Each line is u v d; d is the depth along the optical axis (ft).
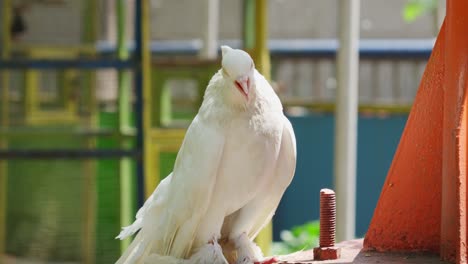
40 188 35.35
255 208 16.51
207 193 15.49
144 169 31.53
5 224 35.81
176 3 57.16
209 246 16.06
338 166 29.84
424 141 16.06
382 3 57.00
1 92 36.65
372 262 15.74
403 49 43.83
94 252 34.99
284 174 16.24
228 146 15.49
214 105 15.64
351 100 29.73
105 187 34.71
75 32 38.65
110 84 40.11
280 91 42.73
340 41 29.73
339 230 29.71
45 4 37.76
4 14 35.94
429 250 16.37
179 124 34.96
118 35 37.01
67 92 37.45
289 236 33.12
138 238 16.92
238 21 57.00
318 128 41.37
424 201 16.24
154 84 33.88
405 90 47.34
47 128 35.88
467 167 14.56
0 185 35.50
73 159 32.71
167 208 16.11
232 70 15.21
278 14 57.47
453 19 14.46
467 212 14.64
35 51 37.68
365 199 41.04
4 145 35.55
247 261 16.65
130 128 35.14
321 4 57.06
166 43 51.62
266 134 15.55
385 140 40.81
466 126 14.51
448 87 14.61
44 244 35.42
